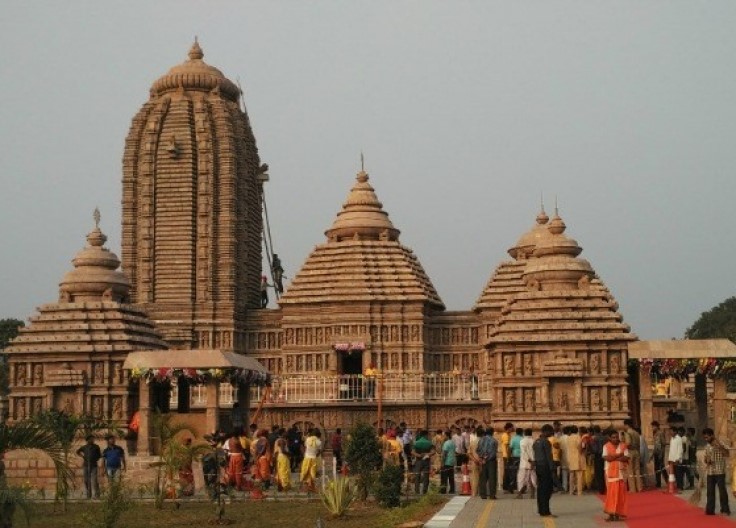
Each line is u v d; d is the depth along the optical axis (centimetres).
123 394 6112
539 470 3728
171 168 9225
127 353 6144
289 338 8931
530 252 8950
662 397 7381
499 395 5894
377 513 3916
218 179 9262
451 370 8894
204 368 5581
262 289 10050
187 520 3794
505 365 5916
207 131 9269
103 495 4356
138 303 9081
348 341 8762
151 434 5659
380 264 8962
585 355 5816
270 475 5072
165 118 9344
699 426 5728
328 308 8881
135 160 9306
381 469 4344
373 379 8219
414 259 9325
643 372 5578
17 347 6219
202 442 5609
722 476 3706
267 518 3838
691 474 4844
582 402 5762
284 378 8262
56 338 6200
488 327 8800
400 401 7700
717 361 5466
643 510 3869
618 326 5825
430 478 5281
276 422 7731
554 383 5816
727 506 3703
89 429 4909
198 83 9538
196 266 9125
